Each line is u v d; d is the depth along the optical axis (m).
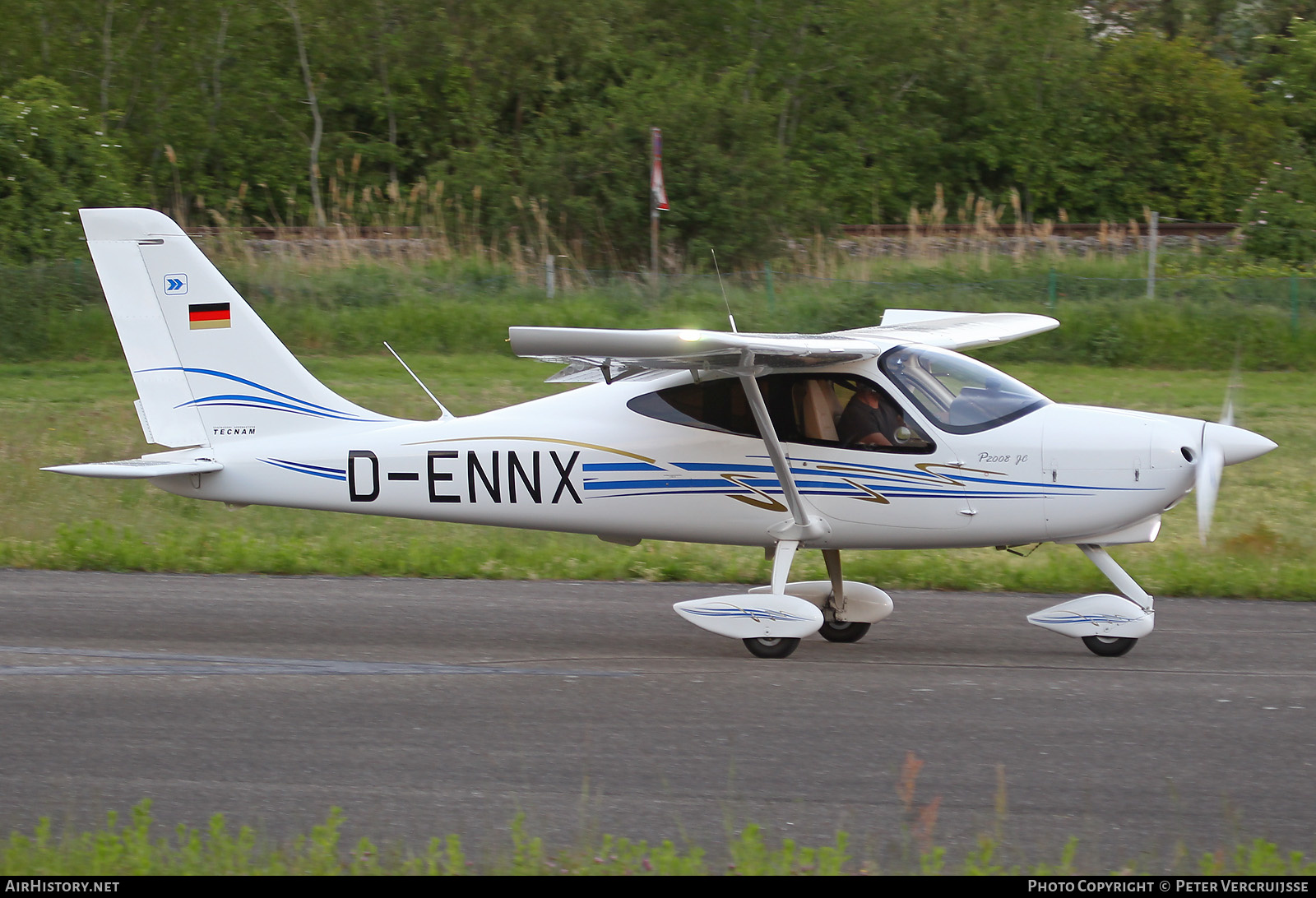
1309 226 80.69
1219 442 23.47
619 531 25.62
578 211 81.69
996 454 23.81
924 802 17.22
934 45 119.00
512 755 19.06
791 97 112.06
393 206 95.06
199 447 27.00
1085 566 31.52
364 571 32.12
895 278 75.44
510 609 28.47
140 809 15.47
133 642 25.47
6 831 16.44
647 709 21.25
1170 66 119.31
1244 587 29.88
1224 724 20.39
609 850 15.51
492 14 112.38
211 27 109.31
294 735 19.98
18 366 62.53
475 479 25.72
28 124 75.19
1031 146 116.12
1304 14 147.12
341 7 112.56
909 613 28.44
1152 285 70.12
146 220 26.56
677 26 115.12
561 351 20.59
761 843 15.11
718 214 80.62
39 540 34.28
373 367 61.75
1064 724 20.39
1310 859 15.40
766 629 24.12
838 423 24.30
